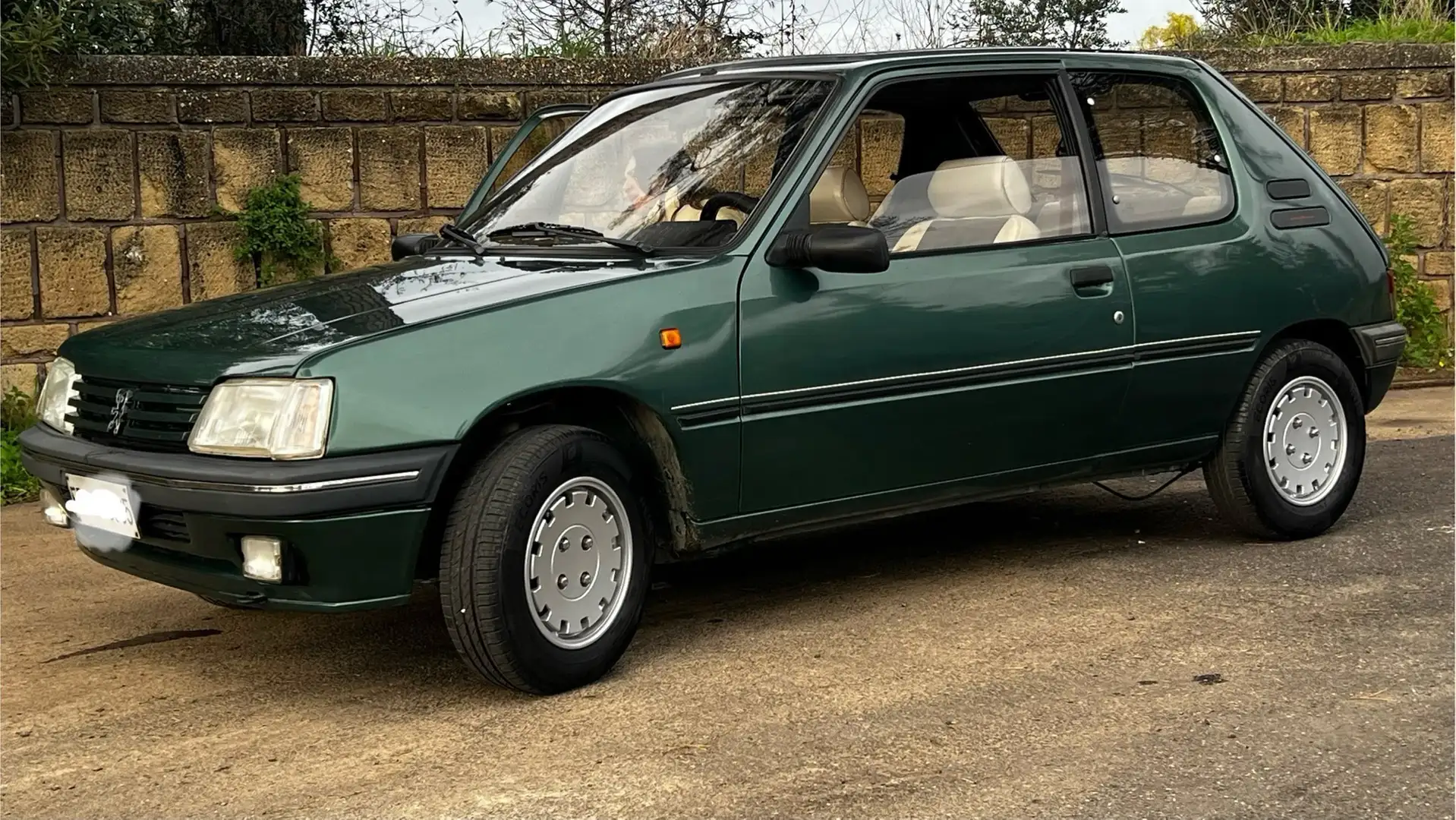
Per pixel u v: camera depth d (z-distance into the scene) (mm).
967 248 4820
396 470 3752
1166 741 3623
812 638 4574
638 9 9539
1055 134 5145
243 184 7871
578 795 3393
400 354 3818
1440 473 6699
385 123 8062
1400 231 9539
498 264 4570
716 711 3930
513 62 8250
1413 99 9555
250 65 7824
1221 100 5648
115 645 4734
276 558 3744
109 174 7668
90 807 3418
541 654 3982
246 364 3830
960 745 3633
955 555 5625
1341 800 3268
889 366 4582
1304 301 5520
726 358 4289
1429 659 4180
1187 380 5250
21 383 7609
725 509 4383
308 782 3533
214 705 4129
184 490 3795
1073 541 5785
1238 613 4680
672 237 4547
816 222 4629
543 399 4109
